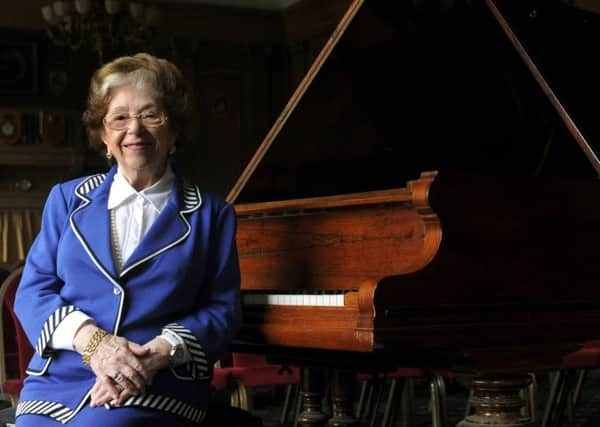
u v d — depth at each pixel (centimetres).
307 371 403
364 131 376
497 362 299
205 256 297
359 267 328
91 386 277
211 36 1691
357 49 348
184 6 1667
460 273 291
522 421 298
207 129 1692
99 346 271
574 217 325
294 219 354
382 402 721
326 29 1639
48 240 296
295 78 1720
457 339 287
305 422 401
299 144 366
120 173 300
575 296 322
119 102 292
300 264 349
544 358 312
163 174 302
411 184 294
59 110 1497
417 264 288
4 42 1548
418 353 315
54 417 273
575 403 664
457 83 369
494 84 358
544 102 346
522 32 346
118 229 292
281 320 312
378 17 338
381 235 321
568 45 363
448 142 395
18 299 292
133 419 269
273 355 369
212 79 1697
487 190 302
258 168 367
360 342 274
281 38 1733
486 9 337
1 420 310
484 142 384
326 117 360
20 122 1480
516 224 308
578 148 345
